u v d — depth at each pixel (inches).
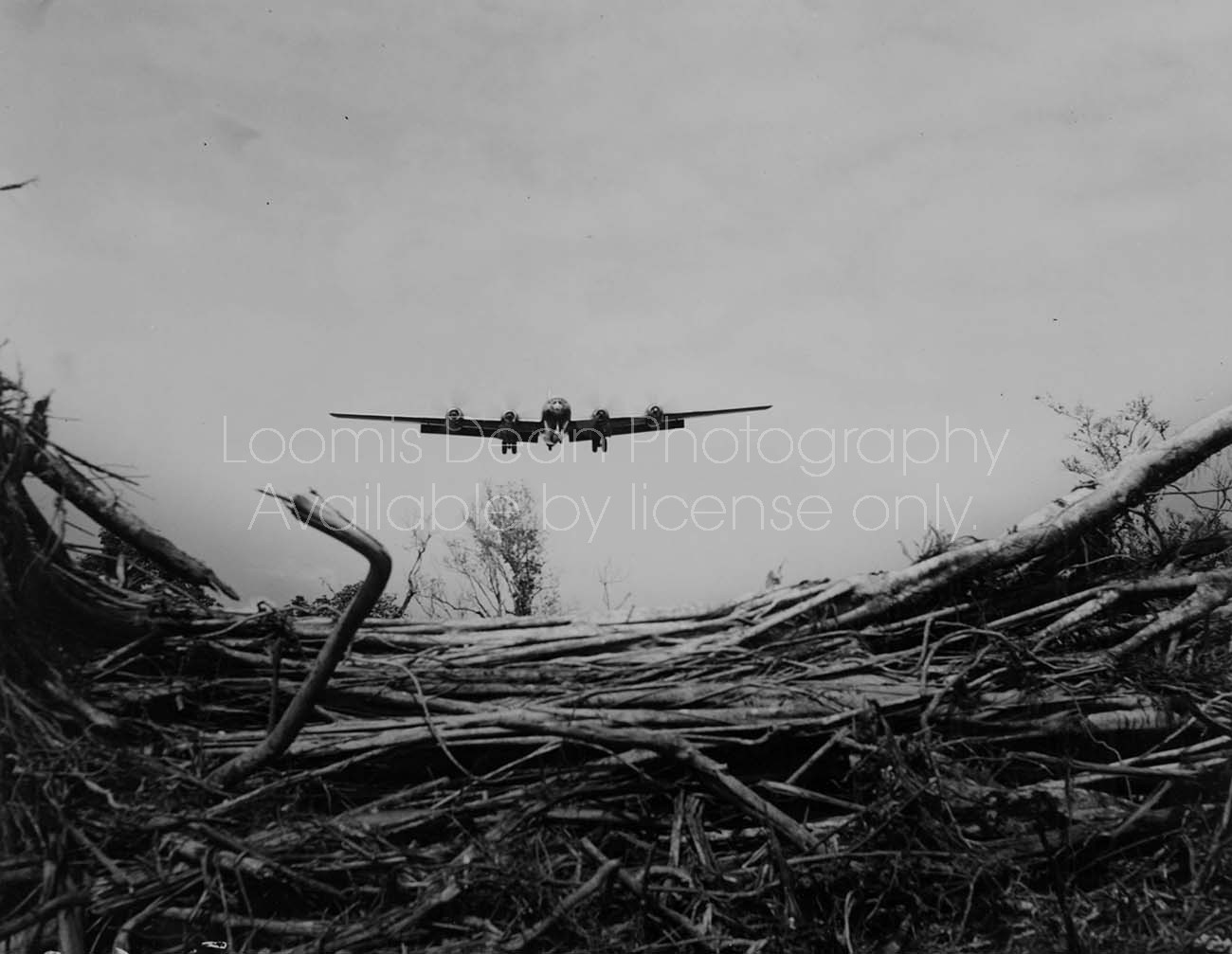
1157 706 256.7
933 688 252.1
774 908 221.6
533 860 218.4
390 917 209.3
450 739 239.6
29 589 232.8
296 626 258.4
